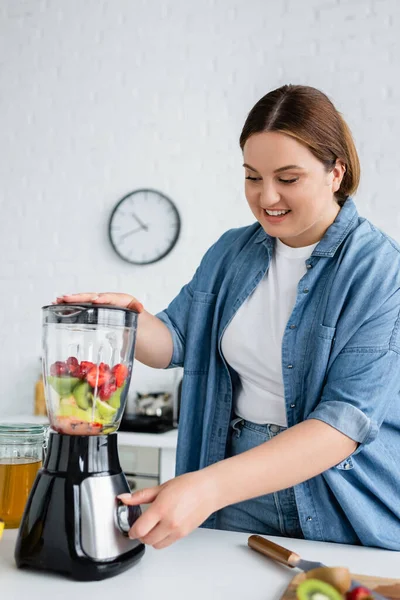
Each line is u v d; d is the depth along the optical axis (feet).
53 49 10.93
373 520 3.41
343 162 3.57
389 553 3.25
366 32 9.44
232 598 2.56
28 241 10.85
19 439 3.47
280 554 2.93
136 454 8.81
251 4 10.00
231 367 4.12
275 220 3.54
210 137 10.16
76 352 2.86
